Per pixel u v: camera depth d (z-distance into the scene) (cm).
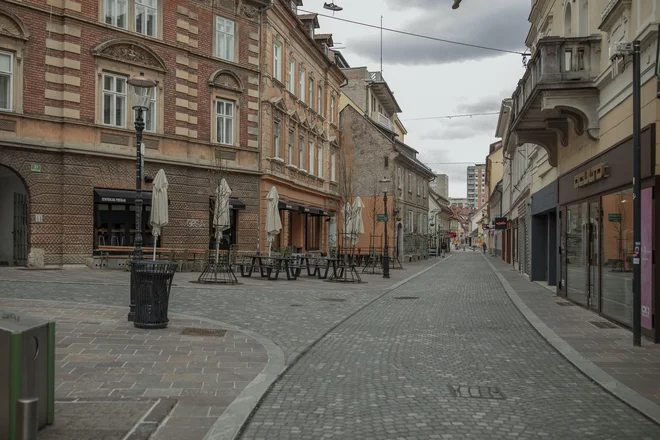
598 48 1307
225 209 2248
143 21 2428
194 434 504
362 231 3222
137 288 1015
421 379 730
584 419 574
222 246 2731
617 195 1185
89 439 476
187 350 853
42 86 2123
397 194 4650
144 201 2381
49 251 2139
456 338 1034
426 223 6200
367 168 4450
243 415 559
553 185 1895
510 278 2666
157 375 705
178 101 2541
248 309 1359
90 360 766
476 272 3291
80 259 2208
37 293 1445
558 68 1322
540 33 2209
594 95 1325
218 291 1716
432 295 1842
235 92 2784
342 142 4500
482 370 787
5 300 1302
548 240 2217
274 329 1098
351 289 1997
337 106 4356
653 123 975
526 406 616
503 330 1129
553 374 770
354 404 614
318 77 3888
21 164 2075
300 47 3472
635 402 626
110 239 2339
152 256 2384
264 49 2909
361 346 949
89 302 1309
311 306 1466
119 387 645
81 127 2216
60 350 818
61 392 618
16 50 2058
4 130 2030
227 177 2739
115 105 2334
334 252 4119
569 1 1659
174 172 2520
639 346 946
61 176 2172
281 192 3152
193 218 2588
